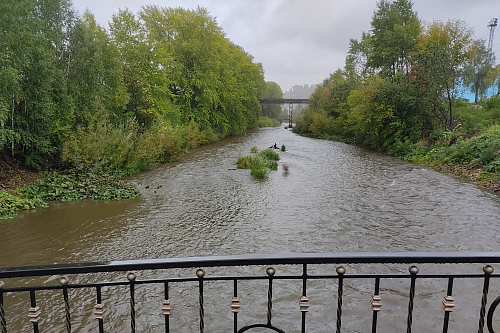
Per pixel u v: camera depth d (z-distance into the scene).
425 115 21.45
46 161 12.46
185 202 9.77
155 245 6.53
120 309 4.33
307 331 3.92
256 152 19.95
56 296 4.62
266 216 8.43
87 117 13.33
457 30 22.38
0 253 6.11
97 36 17.23
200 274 1.72
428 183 12.20
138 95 20.48
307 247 6.43
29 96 11.20
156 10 29.06
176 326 4.00
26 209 8.80
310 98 55.97
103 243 6.61
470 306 4.35
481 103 24.83
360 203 9.64
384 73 29.47
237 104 36.19
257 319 4.14
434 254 1.67
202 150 23.22
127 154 13.86
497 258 1.65
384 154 21.42
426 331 3.88
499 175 11.72
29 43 10.35
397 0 29.84
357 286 4.90
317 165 16.84
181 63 28.53
